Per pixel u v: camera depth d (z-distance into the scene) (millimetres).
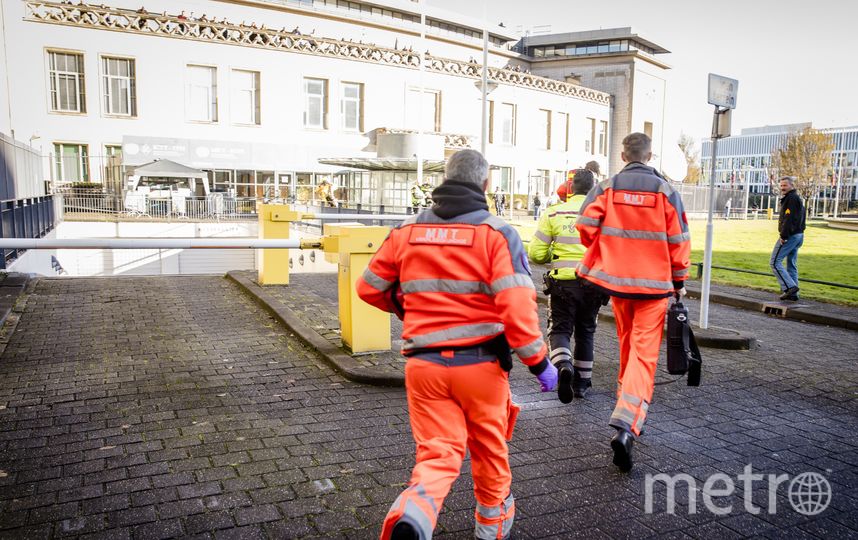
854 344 7750
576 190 5422
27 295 9094
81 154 28547
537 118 44594
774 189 68750
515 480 3852
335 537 3170
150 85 29562
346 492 3641
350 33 39594
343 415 4879
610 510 3508
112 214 25797
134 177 27219
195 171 28125
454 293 2736
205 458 4051
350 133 35125
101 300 8898
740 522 3416
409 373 2799
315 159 33531
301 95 33531
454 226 2773
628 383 4078
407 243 2850
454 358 2703
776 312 9766
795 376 6246
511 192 41125
